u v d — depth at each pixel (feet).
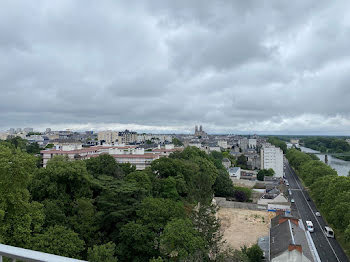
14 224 134.41
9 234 133.59
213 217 202.28
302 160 645.51
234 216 343.26
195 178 313.53
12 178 136.15
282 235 213.66
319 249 246.06
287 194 459.73
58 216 169.89
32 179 190.19
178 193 287.48
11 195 132.46
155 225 176.76
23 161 140.67
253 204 374.43
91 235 180.45
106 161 273.33
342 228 228.63
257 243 255.29
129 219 190.60
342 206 225.76
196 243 156.66
